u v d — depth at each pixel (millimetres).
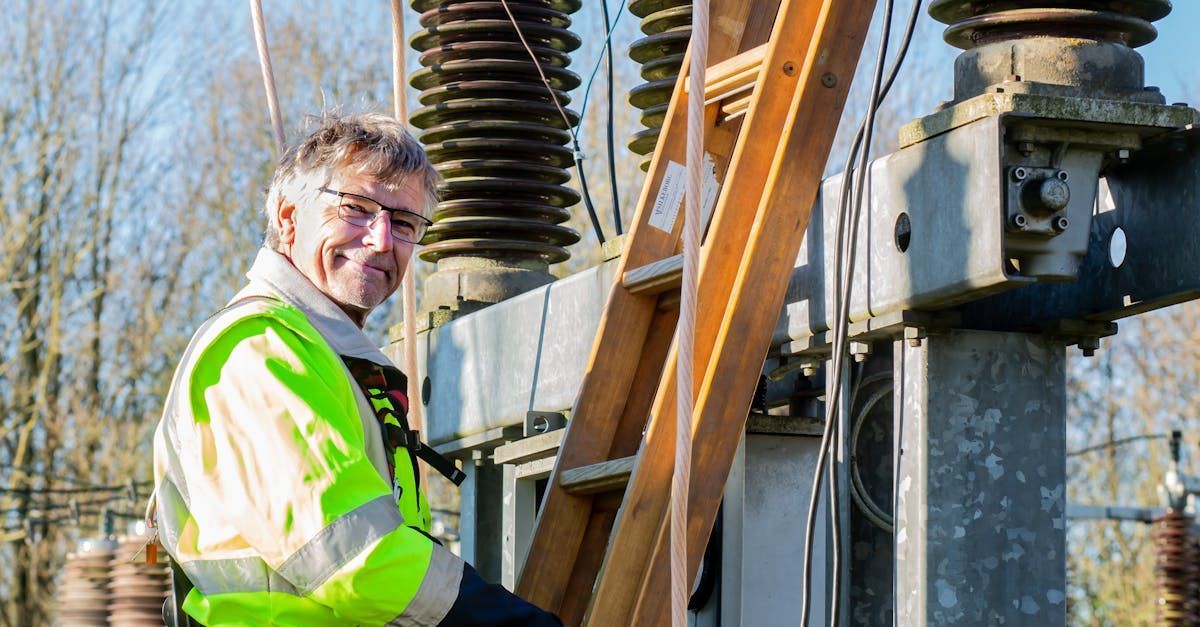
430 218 3443
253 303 3172
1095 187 3562
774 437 4711
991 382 3771
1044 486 3779
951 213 3549
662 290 4102
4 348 24078
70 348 24094
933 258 3600
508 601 3035
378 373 3311
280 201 3381
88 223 25031
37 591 22422
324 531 2934
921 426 3719
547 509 4094
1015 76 3672
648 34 5426
